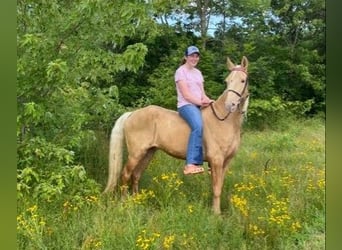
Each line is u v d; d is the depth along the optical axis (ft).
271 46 56.54
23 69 17.28
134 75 49.32
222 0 55.11
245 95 18.69
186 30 55.21
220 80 50.80
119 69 18.90
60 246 14.32
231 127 19.13
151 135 20.01
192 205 17.67
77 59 18.97
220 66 50.78
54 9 18.69
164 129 19.67
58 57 18.71
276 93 54.70
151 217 16.05
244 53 52.47
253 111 47.32
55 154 17.95
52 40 18.07
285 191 20.03
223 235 15.51
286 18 59.77
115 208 16.62
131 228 14.80
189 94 18.85
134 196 18.57
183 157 19.75
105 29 18.93
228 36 56.85
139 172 20.92
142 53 18.62
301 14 57.36
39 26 18.81
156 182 21.03
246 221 16.37
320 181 20.06
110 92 20.98
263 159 28.07
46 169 18.11
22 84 17.97
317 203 18.54
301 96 59.00
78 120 19.33
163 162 25.02
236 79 18.20
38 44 17.12
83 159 23.41
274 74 53.01
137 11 18.30
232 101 17.98
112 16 18.66
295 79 58.54
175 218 16.19
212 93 47.37
